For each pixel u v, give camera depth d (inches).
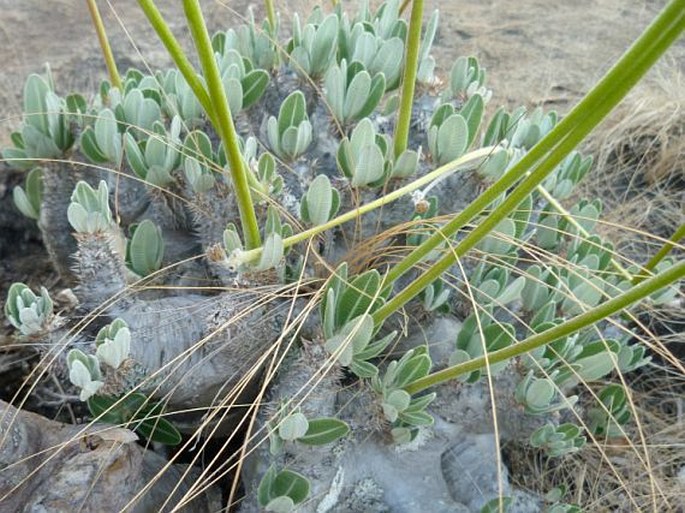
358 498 17.1
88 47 37.1
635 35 41.1
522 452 20.2
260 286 16.1
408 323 19.3
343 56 21.6
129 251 19.0
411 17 15.8
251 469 17.1
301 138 18.6
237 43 22.2
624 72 10.0
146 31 39.1
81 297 16.4
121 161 19.8
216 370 16.8
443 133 18.1
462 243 13.5
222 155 19.4
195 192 18.5
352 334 14.6
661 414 23.1
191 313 17.0
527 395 17.4
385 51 20.6
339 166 18.2
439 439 18.1
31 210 22.4
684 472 21.0
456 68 21.9
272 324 16.8
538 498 18.8
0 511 14.5
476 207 13.1
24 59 36.0
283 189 18.3
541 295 19.5
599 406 21.2
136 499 14.3
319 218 17.0
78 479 14.6
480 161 18.8
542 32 40.9
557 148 11.3
